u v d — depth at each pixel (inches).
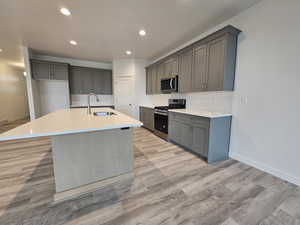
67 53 171.6
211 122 87.7
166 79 144.6
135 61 196.4
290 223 47.8
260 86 80.0
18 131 44.3
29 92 157.2
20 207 54.3
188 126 106.0
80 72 196.9
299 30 64.3
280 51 71.0
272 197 59.8
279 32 70.9
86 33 117.6
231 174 77.8
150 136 153.5
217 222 48.1
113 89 213.0
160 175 77.1
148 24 103.0
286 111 70.2
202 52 103.0
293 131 68.3
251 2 78.5
